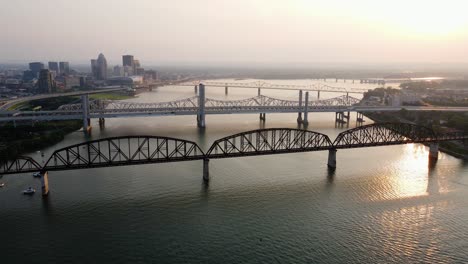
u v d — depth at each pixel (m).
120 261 67.00
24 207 87.62
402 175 114.00
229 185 102.81
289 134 134.88
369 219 83.25
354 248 71.62
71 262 66.62
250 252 70.06
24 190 97.06
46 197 93.44
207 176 105.75
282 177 110.12
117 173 111.19
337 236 75.81
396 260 68.06
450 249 71.81
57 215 83.62
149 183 103.56
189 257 68.38
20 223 79.94
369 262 67.38
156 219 82.25
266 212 86.12
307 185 103.75
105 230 77.31
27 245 71.75
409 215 85.56
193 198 93.62
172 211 86.19
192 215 84.25
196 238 74.62
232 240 74.06
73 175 109.44
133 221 81.12
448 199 95.19
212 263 66.69
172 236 75.25
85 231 76.88
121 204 89.62
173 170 114.62
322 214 85.44
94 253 69.31
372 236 76.00
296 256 68.94
